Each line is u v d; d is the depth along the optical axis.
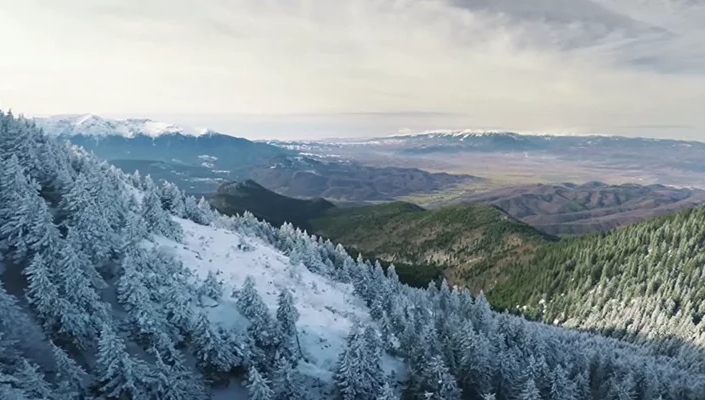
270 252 85.50
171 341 46.97
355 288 82.75
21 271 47.81
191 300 54.53
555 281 135.62
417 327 67.50
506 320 68.31
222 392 48.06
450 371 55.88
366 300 80.81
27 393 34.25
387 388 46.47
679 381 67.19
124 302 47.81
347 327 64.56
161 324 47.44
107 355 40.25
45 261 46.50
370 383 49.28
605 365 67.25
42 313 42.16
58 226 53.38
